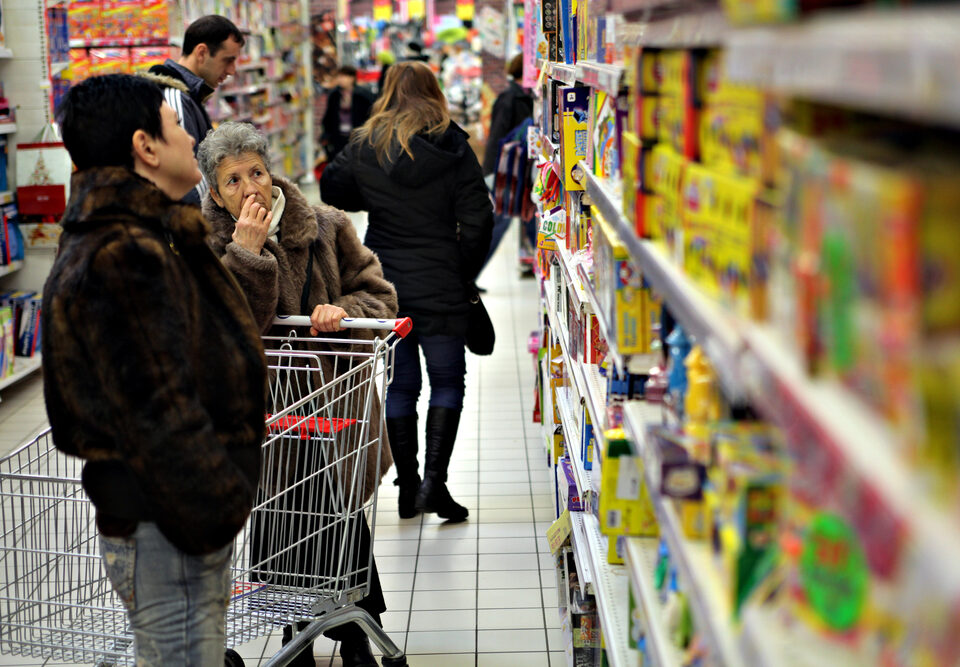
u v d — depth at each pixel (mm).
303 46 16234
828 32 755
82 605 2438
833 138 864
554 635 3309
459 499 4504
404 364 4207
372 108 4219
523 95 8023
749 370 960
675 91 1472
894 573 683
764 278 1017
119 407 1785
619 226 1808
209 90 4805
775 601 1058
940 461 653
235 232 2752
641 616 1683
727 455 1193
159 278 1812
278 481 2621
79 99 1914
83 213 1860
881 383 703
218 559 2043
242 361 1987
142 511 1933
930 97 600
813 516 915
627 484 1929
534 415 5238
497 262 10156
